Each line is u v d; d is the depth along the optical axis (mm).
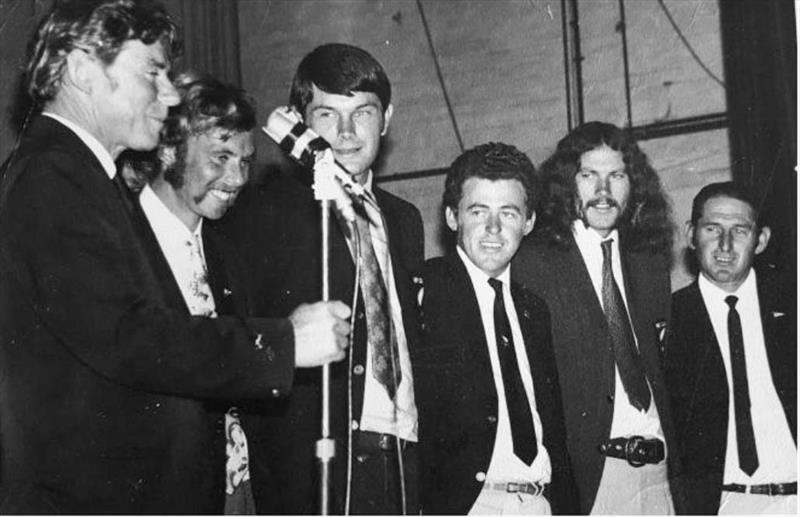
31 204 1884
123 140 2137
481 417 2732
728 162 4207
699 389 3180
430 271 2953
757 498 3061
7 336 1900
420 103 4754
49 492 1859
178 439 1965
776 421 3166
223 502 2156
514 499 2684
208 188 2643
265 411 2623
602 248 3268
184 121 2650
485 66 4680
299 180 2934
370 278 2721
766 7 4184
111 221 1936
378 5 4863
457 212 3020
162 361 1860
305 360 1960
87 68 2082
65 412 1879
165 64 2176
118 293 1870
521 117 4598
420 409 2730
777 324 3285
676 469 3072
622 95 4449
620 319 3131
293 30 4953
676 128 4332
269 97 4934
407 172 4719
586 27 4539
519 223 2963
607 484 2943
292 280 2742
